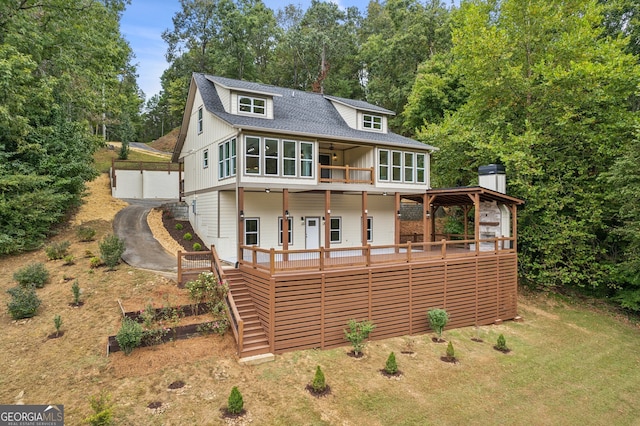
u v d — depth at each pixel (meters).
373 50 39.03
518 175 18.19
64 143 19.09
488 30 20.64
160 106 64.00
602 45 18.03
